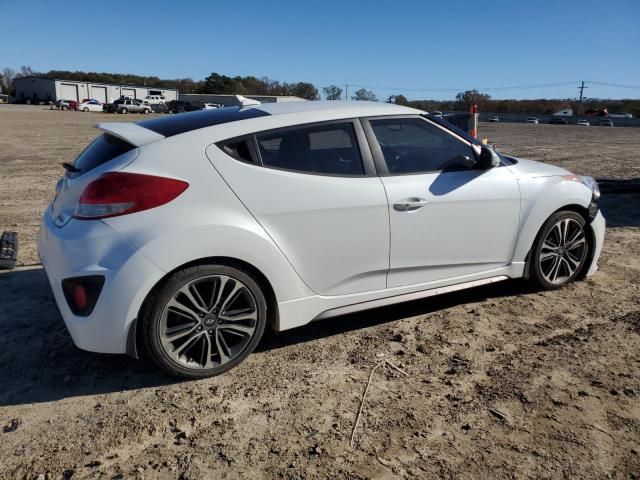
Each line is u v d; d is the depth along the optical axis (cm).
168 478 241
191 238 297
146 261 289
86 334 294
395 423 279
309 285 342
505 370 329
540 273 439
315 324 397
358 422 280
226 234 306
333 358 346
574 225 448
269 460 252
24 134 2289
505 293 450
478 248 398
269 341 370
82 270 290
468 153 396
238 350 328
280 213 323
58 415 287
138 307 292
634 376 321
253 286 322
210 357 320
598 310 415
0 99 8262
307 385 314
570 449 258
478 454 255
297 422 280
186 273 301
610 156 1656
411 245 368
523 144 2227
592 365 334
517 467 246
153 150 306
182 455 255
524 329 384
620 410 288
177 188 301
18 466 247
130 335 295
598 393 304
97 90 8231
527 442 263
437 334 378
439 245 379
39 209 788
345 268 351
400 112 376
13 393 307
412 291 381
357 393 306
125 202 292
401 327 390
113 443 264
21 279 480
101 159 321
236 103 424
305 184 332
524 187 411
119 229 290
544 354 348
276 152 331
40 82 7969
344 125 354
